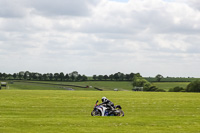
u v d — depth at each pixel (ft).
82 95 237.45
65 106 130.41
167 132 57.36
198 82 440.04
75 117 84.02
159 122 70.38
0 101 154.51
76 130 58.90
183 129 60.80
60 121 71.20
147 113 104.37
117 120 73.92
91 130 59.00
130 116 88.48
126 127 62.95
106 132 56.90
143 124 67.15
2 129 59.00
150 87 617.21
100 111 89.97
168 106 133.39
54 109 116.88
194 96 230.48
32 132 56.34
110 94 265.95
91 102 155.43
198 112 108.78
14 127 61.87
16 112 103.50
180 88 479.00
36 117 84.64
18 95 222.69
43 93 268.62
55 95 231.71
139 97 211.00
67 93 278.05
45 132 56.44
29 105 132.98
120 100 174.91
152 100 175.32
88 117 83.61
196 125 66.08
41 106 129.18
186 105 138.72
